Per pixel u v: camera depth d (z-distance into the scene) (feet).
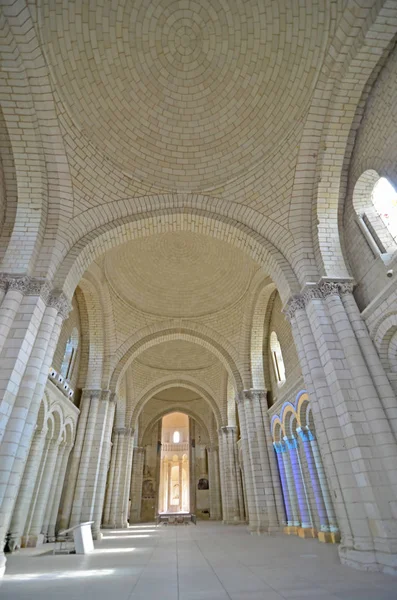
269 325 68.49
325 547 34.17
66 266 37.81
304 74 34.22
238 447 89.71
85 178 39.52
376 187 35.29
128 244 62.64
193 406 124.77
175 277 71.56
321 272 36.47
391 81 30.17
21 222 36.22
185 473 150.30
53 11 30.04
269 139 39.63
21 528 38.50
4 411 27.32
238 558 28.58
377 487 25.63
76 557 31.50
